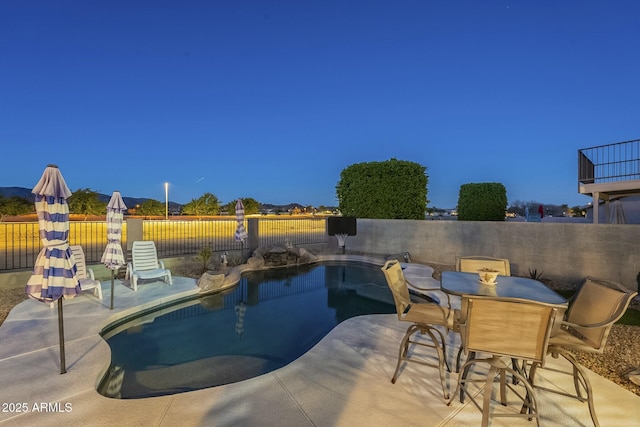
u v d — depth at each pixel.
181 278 8.81
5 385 3.38
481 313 2.63
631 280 7.71
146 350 4.95
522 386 3.45
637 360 4.02
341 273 11.51
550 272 9.23
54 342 4.48
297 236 18.78
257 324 6.29
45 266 3.52
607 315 2.83
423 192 15.40
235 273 9.55
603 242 8.22
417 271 10.16
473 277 3.83
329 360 4.04
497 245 10.53
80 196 29.73
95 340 4.58
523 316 2.53
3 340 4.54
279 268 11.88
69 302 6.41
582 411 2.98
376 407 3.02
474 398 3.20
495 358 2.71
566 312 3.44
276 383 3.45
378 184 15.13
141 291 7.38
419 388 3.37
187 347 5.10
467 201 13.16
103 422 2.77
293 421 2.80
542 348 2.50
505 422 2.83
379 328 5.27
